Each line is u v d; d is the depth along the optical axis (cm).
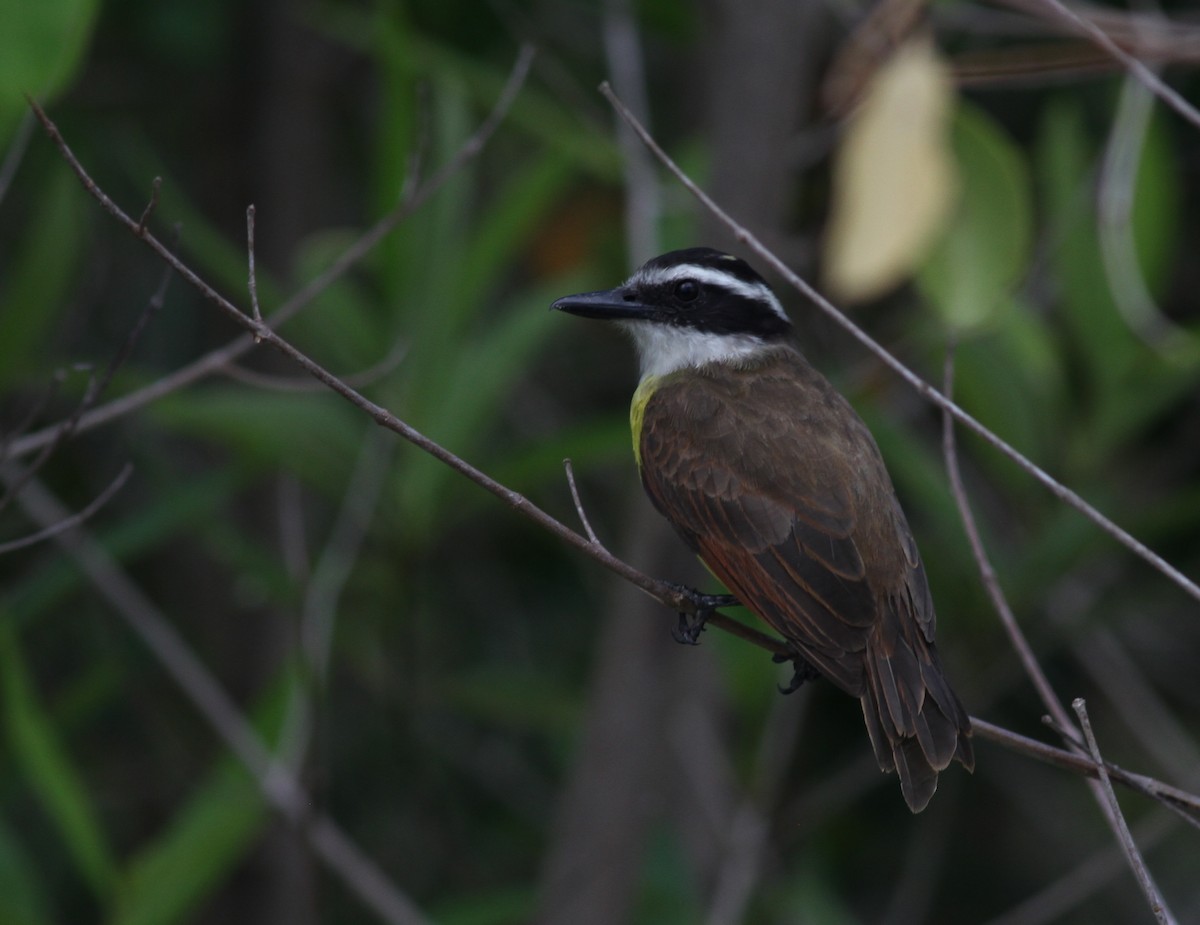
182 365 1428
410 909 1091
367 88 1552
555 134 1181
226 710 1060
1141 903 1400
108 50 1441
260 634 1419
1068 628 1220
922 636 813
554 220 1434
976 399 1136
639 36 1455
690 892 1208
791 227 1275
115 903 1005
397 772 1363
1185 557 1294
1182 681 1440
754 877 1139
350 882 1091
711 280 984
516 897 1167
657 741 1152
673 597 828
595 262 1354
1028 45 1381
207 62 1432
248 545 1164
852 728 1368
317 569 1198
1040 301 1302
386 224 902
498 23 1368
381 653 1221
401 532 1135
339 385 721
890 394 1287
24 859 1070
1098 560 1246
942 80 943
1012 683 1300
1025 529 1169
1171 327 1105
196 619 1432
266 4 1452
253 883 1334
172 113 1478
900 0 1049
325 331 1128
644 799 1149
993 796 1428
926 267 971
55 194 1070
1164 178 1081
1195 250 1413
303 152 1465
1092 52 1025
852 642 802
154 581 1445
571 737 1316
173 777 1363
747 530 854
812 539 835
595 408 1510
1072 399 1267
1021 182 961
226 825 1011
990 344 1107
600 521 1445
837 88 1070
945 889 1403
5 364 1070
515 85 924
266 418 1100
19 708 1016
